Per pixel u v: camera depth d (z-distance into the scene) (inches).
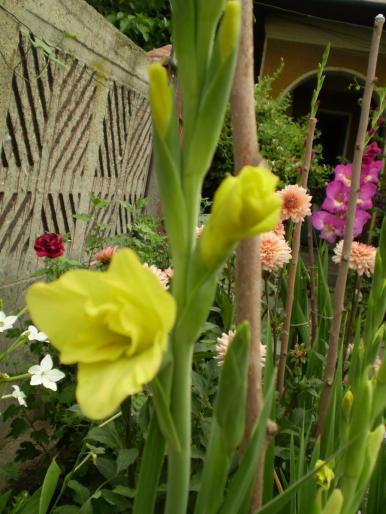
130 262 10.2
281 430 34.1
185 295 11.6
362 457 14.7
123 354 10.4
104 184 71.5
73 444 44.1
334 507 14.0
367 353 22.7
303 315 47.9
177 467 12.2
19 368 51.9
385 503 29.3
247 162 16.4
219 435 13.4
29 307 10.7
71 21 52.8
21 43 45.2
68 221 61.0
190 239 11.7
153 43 95.0
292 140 112.5
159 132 11.3
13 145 47.4
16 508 28.8
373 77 29.9
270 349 28.5
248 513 16.4
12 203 48.6
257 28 160.2
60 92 53.9
